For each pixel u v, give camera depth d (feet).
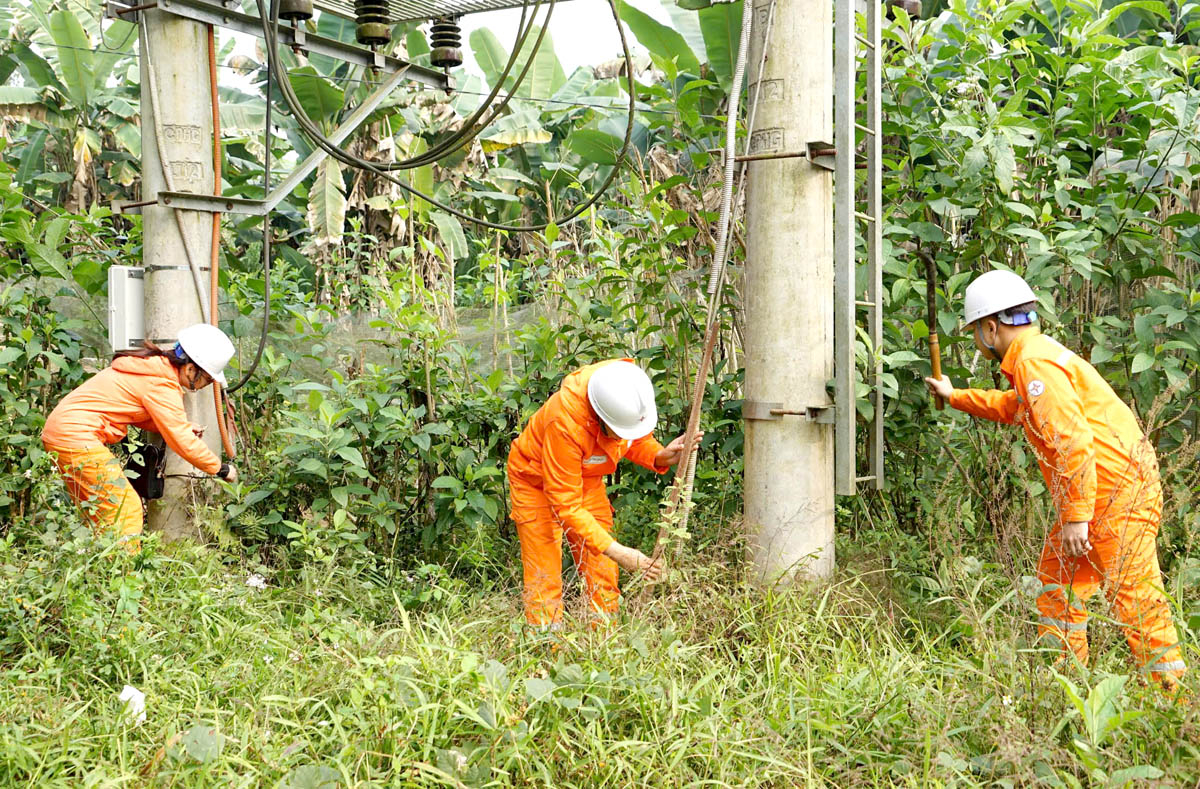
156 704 11.29
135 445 17.42
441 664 11.22
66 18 39.73
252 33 19.02
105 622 12.64
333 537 17.10
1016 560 12.66
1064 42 21.09
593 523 13.92
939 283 17.24
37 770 9.37
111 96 43.06
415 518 19.62
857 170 17.60
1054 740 9.75
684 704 10.60
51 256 20.04
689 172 21.63
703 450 17.92
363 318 24.22
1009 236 17.08
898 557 15.78
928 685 11.45
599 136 28.78
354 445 19.35
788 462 15.01
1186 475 16.22
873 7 15.25
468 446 19.47
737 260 18.63
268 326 21.49
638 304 18.88
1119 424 13.03
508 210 43.14
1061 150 18.39
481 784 9.19
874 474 15.53
